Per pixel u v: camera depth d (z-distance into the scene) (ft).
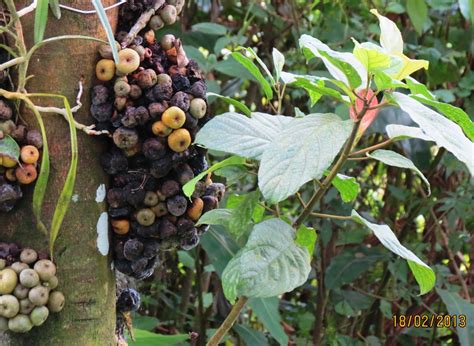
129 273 3.64
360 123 3.60
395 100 3.24
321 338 7.64
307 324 7.96
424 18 6.64
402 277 7.09
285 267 3.22
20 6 3.32
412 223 7.82
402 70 3.57
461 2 6.22
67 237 3.40
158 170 3.44
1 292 3.21
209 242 5.73
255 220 4.26
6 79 3.29
